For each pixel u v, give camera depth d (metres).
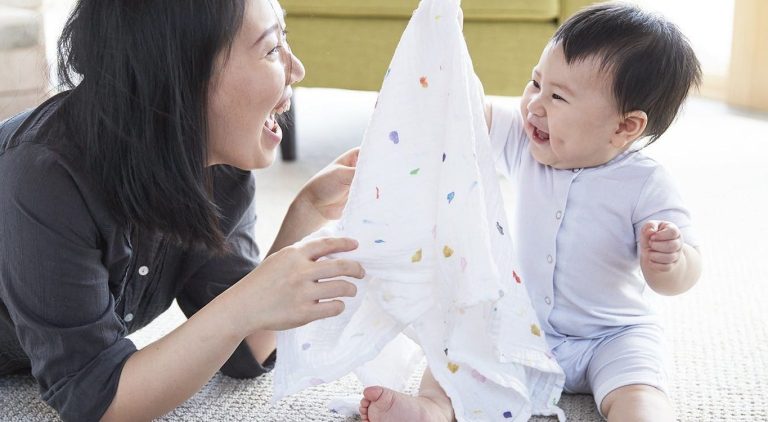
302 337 0.96
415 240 0.94
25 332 0.90
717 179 1.96
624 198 1.07
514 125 1.16
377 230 0.93
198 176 0.86
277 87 0.88
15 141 0.88
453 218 0.90
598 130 1.06
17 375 1.14
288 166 2.12
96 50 0.81
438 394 0.99
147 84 0.81
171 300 1.10
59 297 0.87
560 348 1.09
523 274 1.12
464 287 0.89
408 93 0.92
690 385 1.10
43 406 1.07
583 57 1.04
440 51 0.90
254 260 1.15
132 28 0.80
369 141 0.93
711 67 2.71
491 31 1.89
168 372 0.87
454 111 0.88
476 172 0.88
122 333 0.96
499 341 0.97
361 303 0.96
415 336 1.01
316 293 0.86
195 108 0.83
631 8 1.09
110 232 0.90
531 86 1.11
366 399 0.92
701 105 2.66
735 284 1.40
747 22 2.55
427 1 0.90
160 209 0.86
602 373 1.04
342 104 2.71
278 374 0.94
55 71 0.90
